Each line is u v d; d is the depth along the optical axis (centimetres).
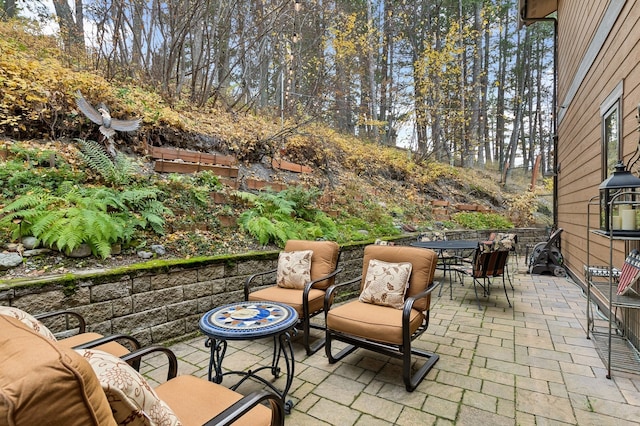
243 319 206
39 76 415
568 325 343
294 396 213
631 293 266
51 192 317
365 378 237
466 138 1209
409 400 208
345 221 595
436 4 1212
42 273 241
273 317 210
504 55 1526
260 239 397
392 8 1132
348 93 927
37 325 130
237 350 282
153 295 276
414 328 241
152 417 88
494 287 524
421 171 1006
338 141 866
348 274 466
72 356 64
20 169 321
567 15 602
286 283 319
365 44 945
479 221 915
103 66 589
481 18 1130
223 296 329
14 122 365
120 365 86
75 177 348
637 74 288
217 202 440
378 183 852
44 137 394
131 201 337
